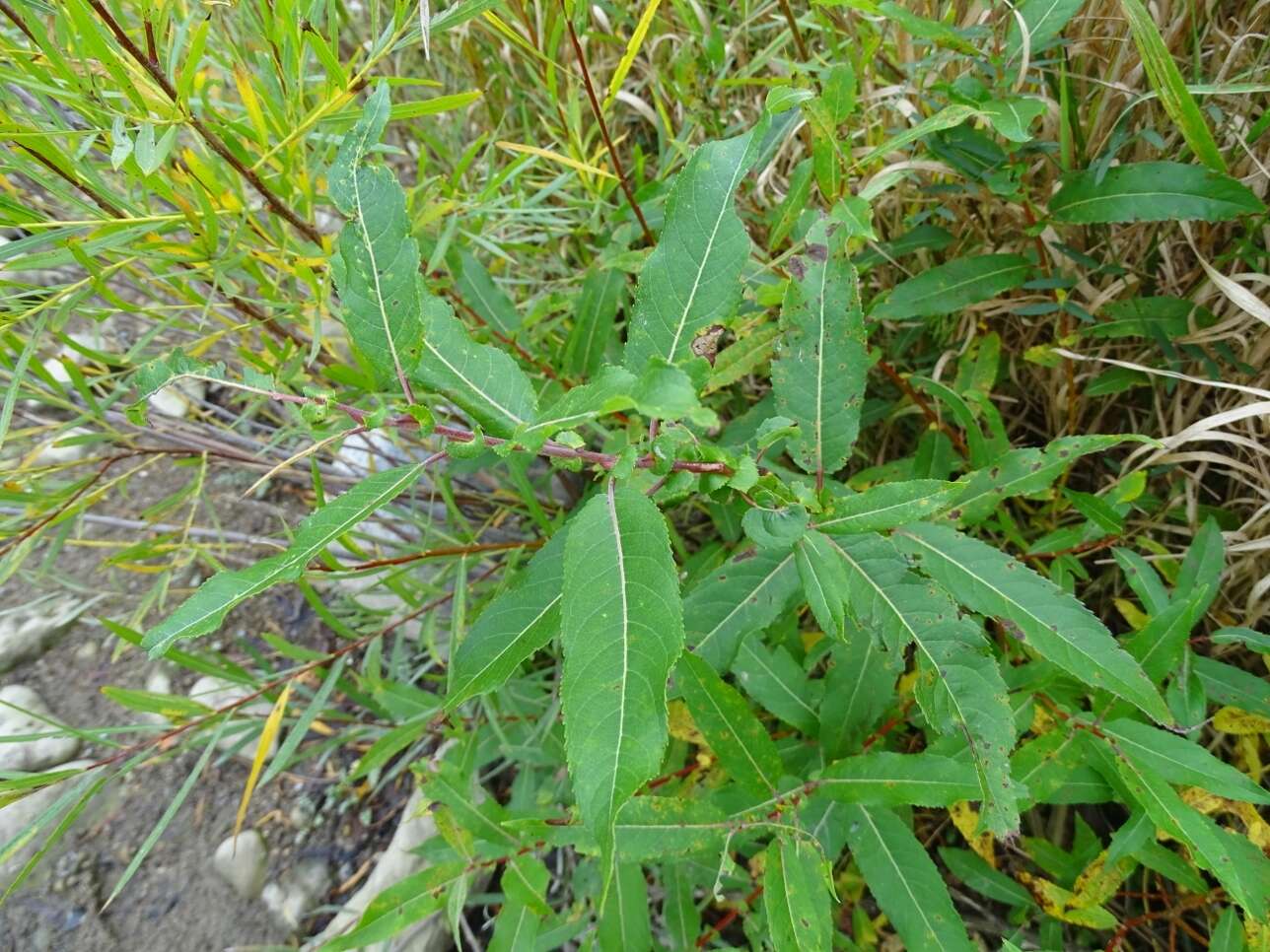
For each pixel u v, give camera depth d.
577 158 0.55
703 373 0.31
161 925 0.56
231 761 0.62
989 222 0.52
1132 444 0.53
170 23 0.40
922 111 0.49
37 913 0.55
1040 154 0.46
